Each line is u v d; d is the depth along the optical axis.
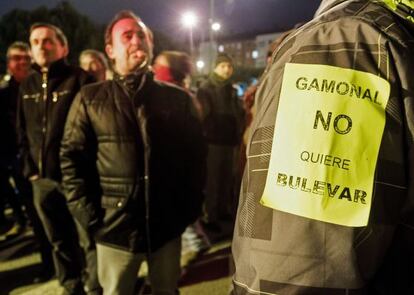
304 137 0.61
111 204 1.76
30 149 2.52
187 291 2.79
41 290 2.88
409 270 0.64
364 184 0.59
